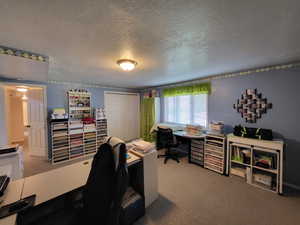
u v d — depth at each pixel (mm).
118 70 2670
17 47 1607
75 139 3662
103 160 1111
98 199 1028
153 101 4602
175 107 4320
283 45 1612
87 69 2586
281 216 1726
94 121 4012
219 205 1929
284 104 2363
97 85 4500
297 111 2252
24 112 5535
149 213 1790
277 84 2416
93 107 4410
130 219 1586
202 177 2658
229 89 3016
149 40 1466
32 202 1026
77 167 1655
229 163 2674
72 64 2264
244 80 2789
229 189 2283
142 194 1809
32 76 2826
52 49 1668
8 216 887
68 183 1306
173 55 1895
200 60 2113
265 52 1820
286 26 1221
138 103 5645
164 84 4398
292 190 2234
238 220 1675
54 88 3703
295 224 1610
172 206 1912
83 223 1054
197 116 3777
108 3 924
